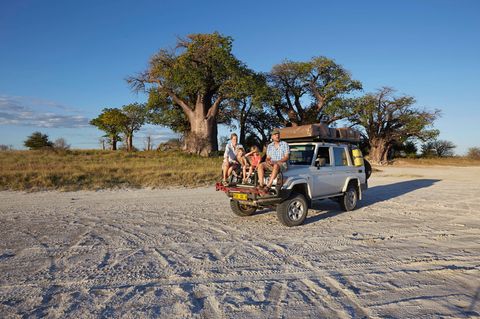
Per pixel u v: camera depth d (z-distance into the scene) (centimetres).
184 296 360
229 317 317
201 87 3309
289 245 551
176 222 724
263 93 3597
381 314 322
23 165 1772
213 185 1457
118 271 430
